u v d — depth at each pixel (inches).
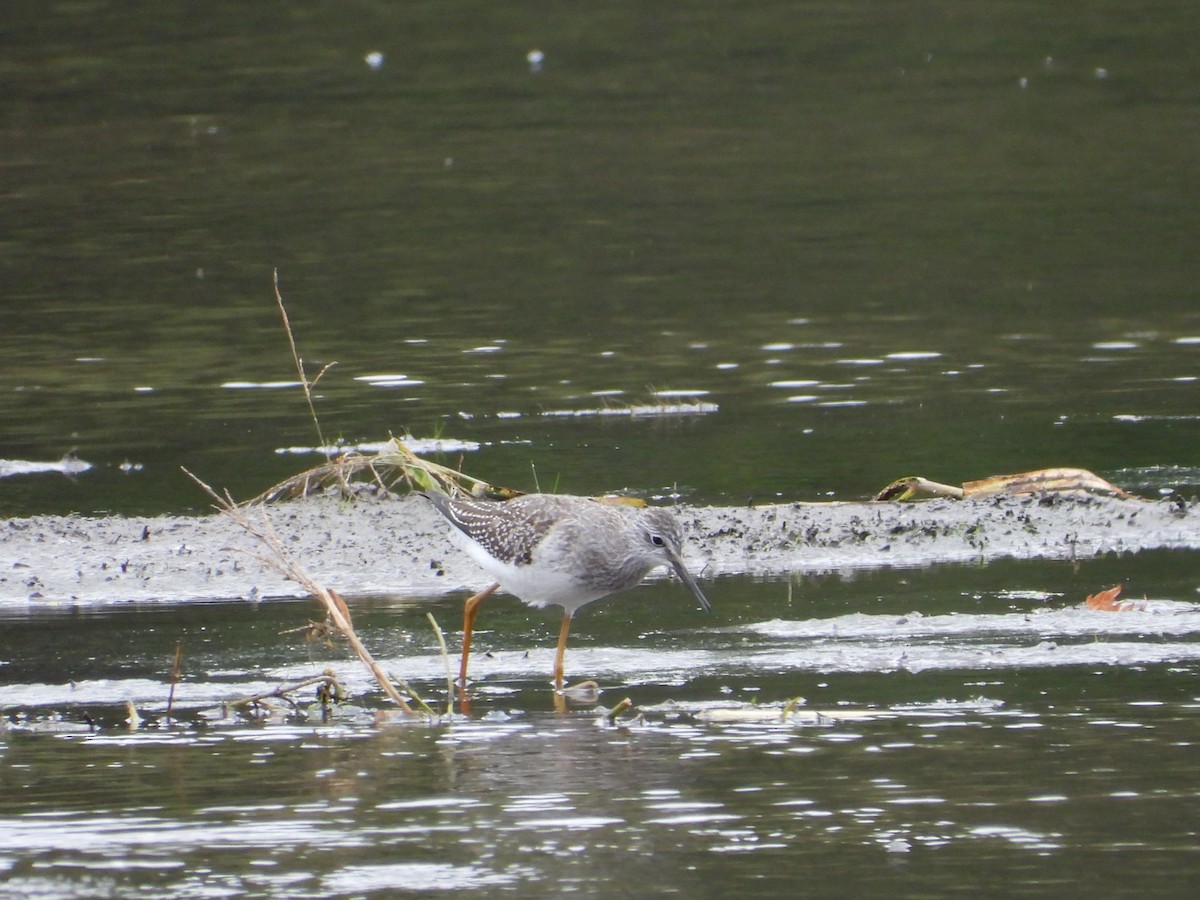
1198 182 1112.8
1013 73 1482.5
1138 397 681.0
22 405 692.1
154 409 684.7
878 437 630.5
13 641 430.9
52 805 309.3
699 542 514.6
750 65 1533.0
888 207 1068.5
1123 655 398.3
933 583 472.4
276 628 442.9
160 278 916.6
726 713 358.9
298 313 842.2
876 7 1747.0
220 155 1243.2
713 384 713.6
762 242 984.3
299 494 565.3
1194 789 308.5
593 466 595.2
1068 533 519.2
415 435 639.8
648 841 288.5
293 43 1628.9
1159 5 1723.7
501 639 434.0
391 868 277.9
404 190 1131.9
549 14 1740.9
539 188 1135.0
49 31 1668.3
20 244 998.4
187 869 278.1
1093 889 266.5
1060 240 978.1
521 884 270.4
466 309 847.1
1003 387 701.9
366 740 348.2
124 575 490.9
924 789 311.1
